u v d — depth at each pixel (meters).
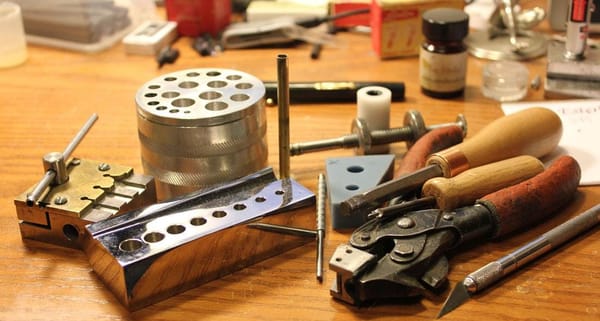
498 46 1.17
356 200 0.69
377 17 1.15
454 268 0.67
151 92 0.76
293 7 1.30
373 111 0.89
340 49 1.21
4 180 0.84
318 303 0.63
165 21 1.29
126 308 0.63
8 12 1.15
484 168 0.73
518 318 0.61
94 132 0.95
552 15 1.24
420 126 0.86
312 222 0.72
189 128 0.70
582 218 0.71
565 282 0.65
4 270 0.68
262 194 0.71
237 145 0.73
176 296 0.64
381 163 0.80
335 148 0.85
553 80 1.04
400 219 0.67
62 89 1.09
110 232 0.65
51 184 0.73
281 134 0.76
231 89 0.77
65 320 0.62
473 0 1.35
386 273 0.62
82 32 1.21
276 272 0.68
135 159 0.88
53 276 0.68
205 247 0.65
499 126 0.80
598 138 0.89
